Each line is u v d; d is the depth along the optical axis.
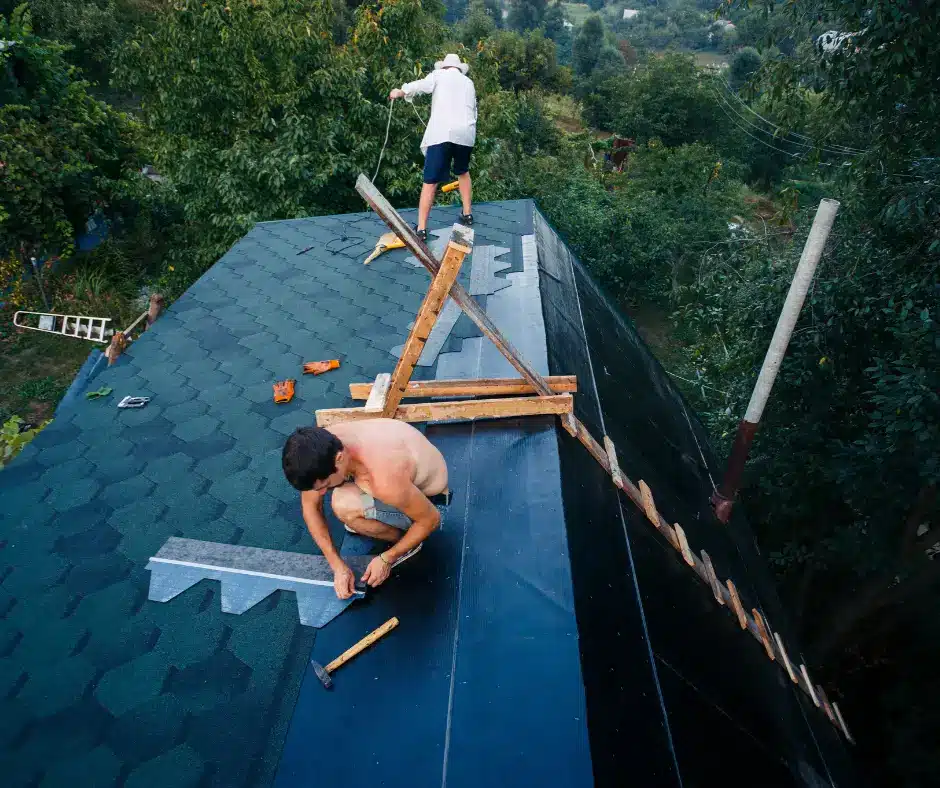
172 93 12.44
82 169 15.04
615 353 5.73
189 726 2.23
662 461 4.98
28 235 14.97
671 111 28.89
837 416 6.84
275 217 13.13
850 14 5.16
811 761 4.03
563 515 2.75
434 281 2.74
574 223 18.03
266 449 3.60
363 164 13.20
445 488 2.60
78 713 2.29
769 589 5.95
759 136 27.62
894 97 5.39
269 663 2.39
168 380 4.24
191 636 2.53
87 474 3.44
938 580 6.24
